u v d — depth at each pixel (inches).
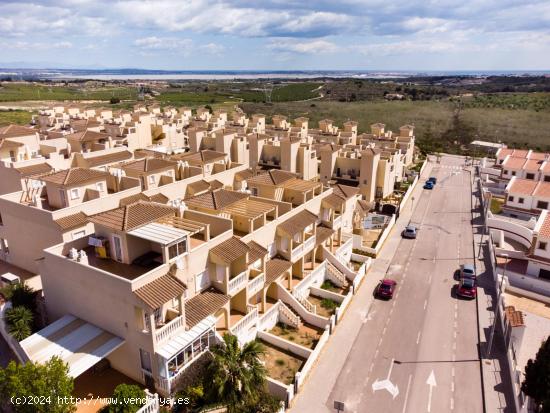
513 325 1250.6
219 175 2033.7
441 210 2637.8
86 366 933.2
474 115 5748.0
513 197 2458.2
